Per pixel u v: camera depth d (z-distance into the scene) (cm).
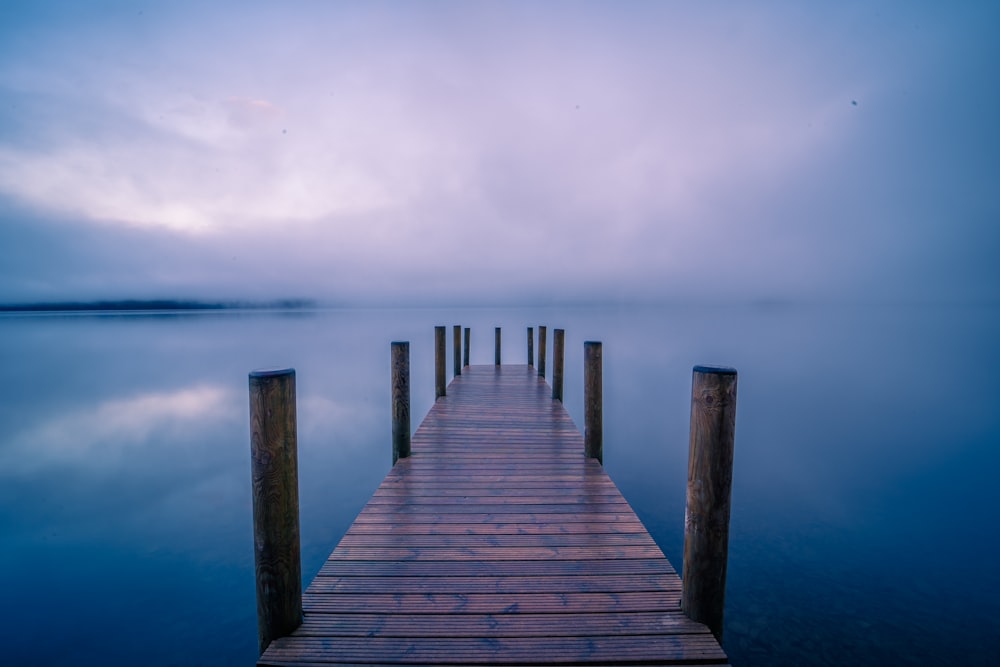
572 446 460
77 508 627
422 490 346
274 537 179
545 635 186
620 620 195
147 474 780
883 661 314
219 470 799
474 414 605
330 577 227
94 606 399
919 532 507
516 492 342
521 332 5772
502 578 227
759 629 346
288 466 182
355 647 179
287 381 180
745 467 742
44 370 2220
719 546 189
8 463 843
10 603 405
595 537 271
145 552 498
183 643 353
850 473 712
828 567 434
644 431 1015
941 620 354
